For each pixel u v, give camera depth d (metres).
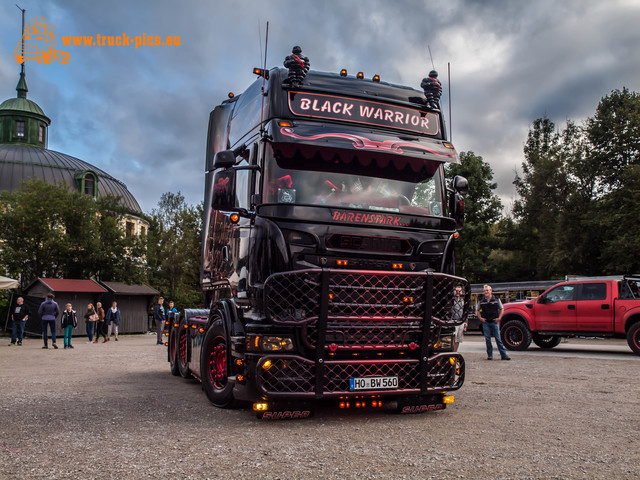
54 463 4.20
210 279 8.48
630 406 6.90
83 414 6.29
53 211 40.16
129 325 34.81
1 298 35.81
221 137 9.03
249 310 6.22
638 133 41.16
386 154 6.54
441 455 4.46
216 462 4.23
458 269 49.69
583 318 16.34
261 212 5.88
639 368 11.65
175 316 10.41
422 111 7.08
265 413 5.87
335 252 5.94
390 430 5.45
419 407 6.28
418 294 6.11
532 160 56.16
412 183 6.61
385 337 6.00
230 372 6.38
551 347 18.55
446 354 6.28
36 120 66.06
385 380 5.94
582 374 10.53
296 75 6.52
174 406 6.89
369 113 6.76
